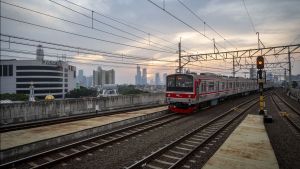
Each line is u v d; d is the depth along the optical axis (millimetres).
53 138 10227
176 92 19672
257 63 17047
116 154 8844
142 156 8641
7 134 10867
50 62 91000
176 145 10008
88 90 93875
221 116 17234
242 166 7188
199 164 7832
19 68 85875
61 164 7793
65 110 16594
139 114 17609
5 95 67625
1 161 8141
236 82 34031
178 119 16641
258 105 26250
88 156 8594
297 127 12992
